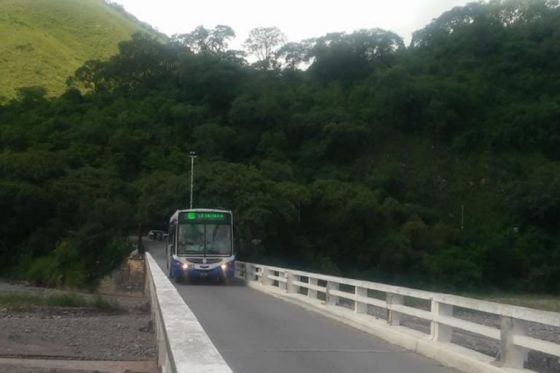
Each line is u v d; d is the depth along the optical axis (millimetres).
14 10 188500
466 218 80125
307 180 85312
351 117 91750
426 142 91250
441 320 11797
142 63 110562
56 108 100750
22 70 152750
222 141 89375
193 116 94375
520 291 68562
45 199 66062
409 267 66500
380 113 93750
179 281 32375
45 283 58656
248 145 90250
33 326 23719
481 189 83812
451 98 91875
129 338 20922
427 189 85062
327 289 19469
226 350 12352
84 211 62625
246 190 57969
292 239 61469
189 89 103250
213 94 99938
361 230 66625
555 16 104188
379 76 96812
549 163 83562
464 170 87000
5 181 67750
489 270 69375
